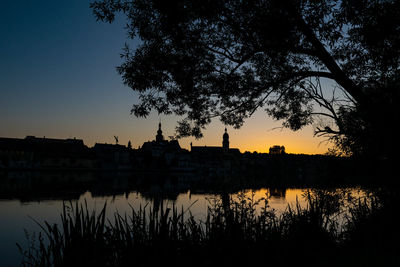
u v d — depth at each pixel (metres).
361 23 6.86
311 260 5.53
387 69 7.57
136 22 7.38
